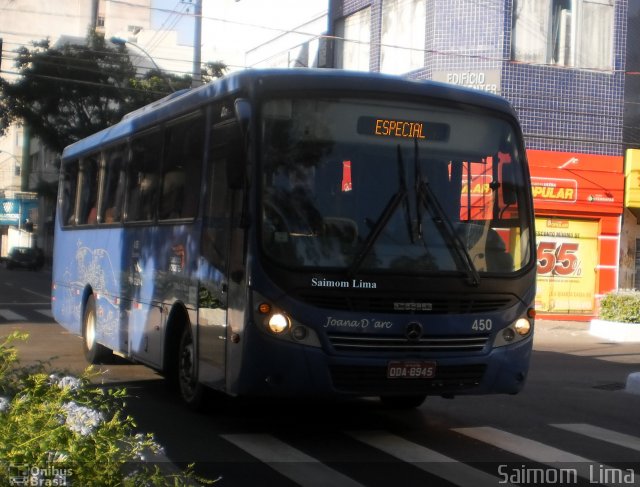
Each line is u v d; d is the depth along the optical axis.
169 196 10.55
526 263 8.78
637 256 26.25
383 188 8.41
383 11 26.64
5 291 35.06
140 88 39.75
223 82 9.03
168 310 10.24
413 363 8.13
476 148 8.82
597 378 14.36
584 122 25.28
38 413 4.27
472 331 8.39
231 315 8.35
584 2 25.23
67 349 15.95
